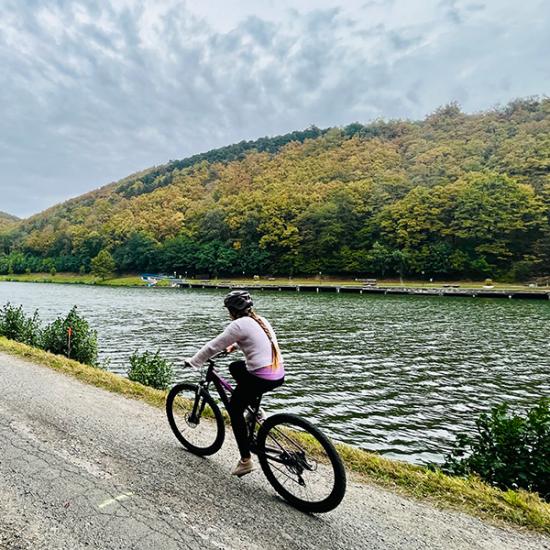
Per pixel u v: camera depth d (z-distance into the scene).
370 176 112.75
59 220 161.62
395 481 4.02
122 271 114.44
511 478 4.22
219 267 96.75
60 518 3.05
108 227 127.50
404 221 75.50
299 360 18.16
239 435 3.62
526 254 68.56
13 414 5.28
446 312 36.84
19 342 11.46
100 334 25.50
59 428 4.88
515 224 67.38
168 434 4.93
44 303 48.16
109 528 2.96
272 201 101.38
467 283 69.56
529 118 122.75
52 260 128.25
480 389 14.02
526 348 20.75
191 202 141.25
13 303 47.66
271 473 3.63
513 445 4.31
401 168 116.44
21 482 3.55
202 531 2.99
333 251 84.81
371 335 24.53
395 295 59.88
